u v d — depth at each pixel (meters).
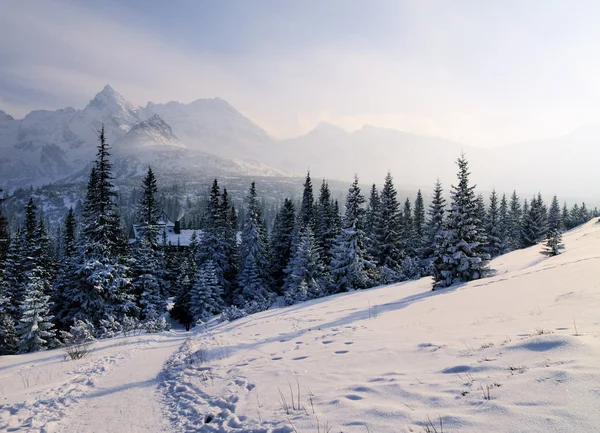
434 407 4.38
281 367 8.26
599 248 21.19
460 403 4.27
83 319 27.58
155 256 44.50
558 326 6.61
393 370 6.25
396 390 5.22
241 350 11.45
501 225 64.75
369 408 4.77
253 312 28.03
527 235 61.72
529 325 7.34
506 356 5.41
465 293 15.84
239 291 44.06
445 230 24.45
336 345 9.52
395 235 46.22
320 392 5.97
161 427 6.25
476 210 23.72
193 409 6.80
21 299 33.06
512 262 28.27
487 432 3.50
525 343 5.65
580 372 4.10
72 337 18.34
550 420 3.38
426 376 5.54
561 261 19.70
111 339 19.11
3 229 30.73
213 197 47.38
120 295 30.25
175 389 8.30
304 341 11.29
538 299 10.38
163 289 43.25
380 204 48.00
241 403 6.43
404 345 7.86
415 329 9.70
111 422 6.64
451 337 7.73
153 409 7.20
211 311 36.38
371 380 5.96
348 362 7.46
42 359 13.63
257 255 44.78
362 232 35.12
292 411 5.45
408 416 4.29
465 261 22.38
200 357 11.17
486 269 22.67
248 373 8.34
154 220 46.31
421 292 22.00
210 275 37.62
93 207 30.06
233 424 5.63
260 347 11.52
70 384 9.34
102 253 29.55
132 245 43.03
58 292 31.50
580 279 12.12
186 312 38.56
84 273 28.45
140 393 8.34
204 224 48.91
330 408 5.14
